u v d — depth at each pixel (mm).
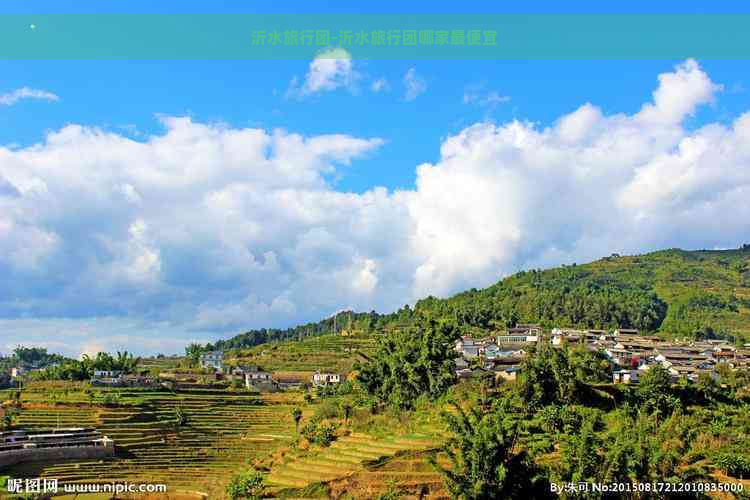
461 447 89312
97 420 164000
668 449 92688
